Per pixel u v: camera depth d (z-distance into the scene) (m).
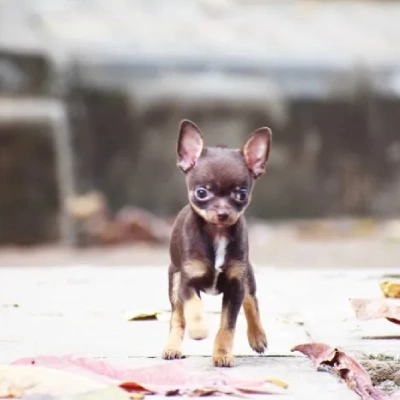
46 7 24.30
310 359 5.88
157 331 6.69
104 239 18.72
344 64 23.72
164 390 5.13
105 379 5.28
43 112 19.23
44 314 7.29
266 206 23.83
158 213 23.09
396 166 24.20
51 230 18.89
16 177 18.81
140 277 9.11
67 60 21.25
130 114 22.53
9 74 20.44
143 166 22.88
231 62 23.05
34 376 5.17
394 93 23.89
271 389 5.26
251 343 6.05
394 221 22.48
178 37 23.53
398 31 26.02
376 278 8.96
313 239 18.58
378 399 5.59
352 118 23.97
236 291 5.68
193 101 22.91
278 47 23.75
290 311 7.41
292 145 23.78
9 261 14.68
